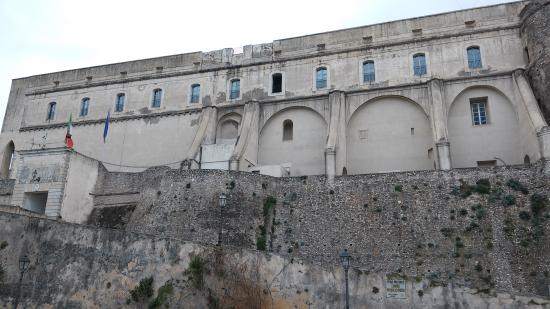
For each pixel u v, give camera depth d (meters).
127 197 33.44
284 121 38.69
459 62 35.19
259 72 40.62
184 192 30.03
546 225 24.14
